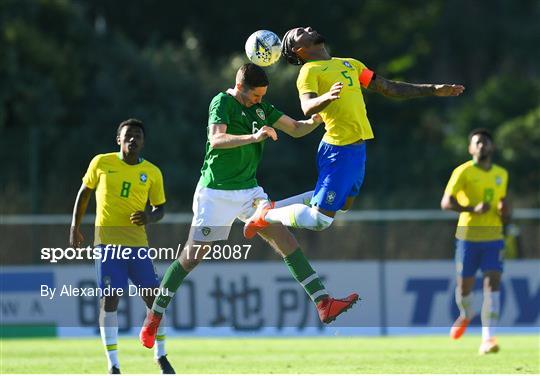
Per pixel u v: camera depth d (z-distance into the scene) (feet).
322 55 110.93
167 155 324.80
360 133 108.37
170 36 451.53
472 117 387.96
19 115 321.52
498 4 536.42
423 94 111.75
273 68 371.15
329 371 130.00
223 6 441.27
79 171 290.56
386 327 201.98
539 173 334.65
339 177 108.06
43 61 333.42
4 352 163.32
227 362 144.77
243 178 112.98
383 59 456.45
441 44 513.04
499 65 524.93
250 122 112.47
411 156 330.54
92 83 351.67
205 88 365.81
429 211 271.28
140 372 130.62
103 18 441.27
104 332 120.16
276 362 144.56
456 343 179.83
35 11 354.13
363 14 461.78
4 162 257.96
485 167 153.99
